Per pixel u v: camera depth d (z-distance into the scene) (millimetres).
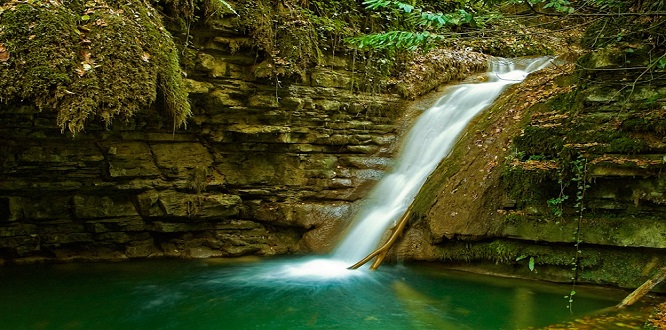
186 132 8297
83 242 8180
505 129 7844
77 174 7758
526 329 5055
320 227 8664
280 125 8578
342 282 6957
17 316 5723
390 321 5465
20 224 7750
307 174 9070
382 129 9844
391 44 5348
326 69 9070
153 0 6855
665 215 5770
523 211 6695
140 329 5355
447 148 8805
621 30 6652
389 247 7535
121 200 8164
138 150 8016
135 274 7480
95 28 5566
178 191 8312
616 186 6023
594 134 6176
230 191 8773
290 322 5516
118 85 5508
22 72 5074
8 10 5195
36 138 7422
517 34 5488
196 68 7527
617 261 6152
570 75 7602
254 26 7777
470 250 7121
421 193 7957
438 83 11203
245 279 7188
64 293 6570
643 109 6027
